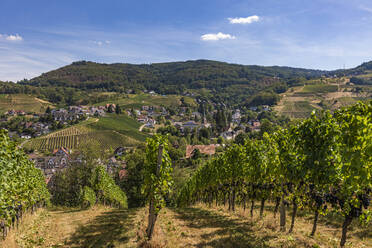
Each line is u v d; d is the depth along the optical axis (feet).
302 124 34.86
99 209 78.13
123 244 32.71
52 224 48.19
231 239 32.71
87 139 424.87
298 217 48.67
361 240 32.14
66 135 441.68
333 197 29.45
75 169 156.25
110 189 100.83
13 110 653.30
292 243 29.27
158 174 36.58
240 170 57.11
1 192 31.94
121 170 196.44
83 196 110.73
